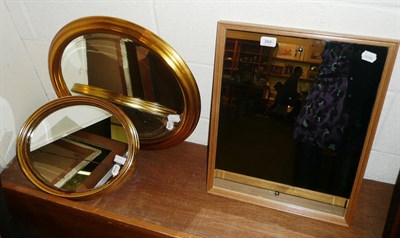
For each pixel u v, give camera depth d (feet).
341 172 2.68
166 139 3.28
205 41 2.83
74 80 3.35
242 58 2.54
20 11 3.16
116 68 3.06
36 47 3.43
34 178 3.03
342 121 2.51
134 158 3.00
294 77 2.50
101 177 3.01
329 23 2.42
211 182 3.05
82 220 3.03
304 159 2.75
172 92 2.98
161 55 2.73
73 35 2.93
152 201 2.98
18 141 3.08
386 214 2.85
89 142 3.17
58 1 2.99
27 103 3.62
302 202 2.88
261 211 2.88
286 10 2.45
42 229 3.42
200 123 3.46
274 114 2.67
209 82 3.12
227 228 2.75
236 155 2.93
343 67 2.35
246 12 2.56
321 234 2.71
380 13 2.27
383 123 2.79
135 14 2.86
